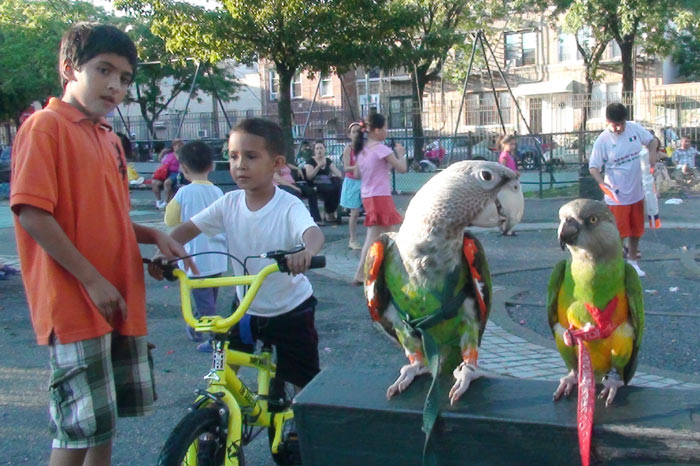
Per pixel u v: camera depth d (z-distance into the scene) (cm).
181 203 594
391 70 2216
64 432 292
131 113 4691
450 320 309
